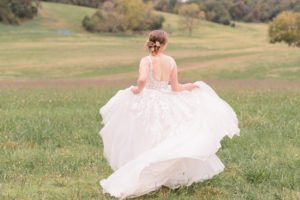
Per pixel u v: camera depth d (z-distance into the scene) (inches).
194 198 174.7
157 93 183.3
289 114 417.1
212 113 176.4
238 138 305.0
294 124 358.9
